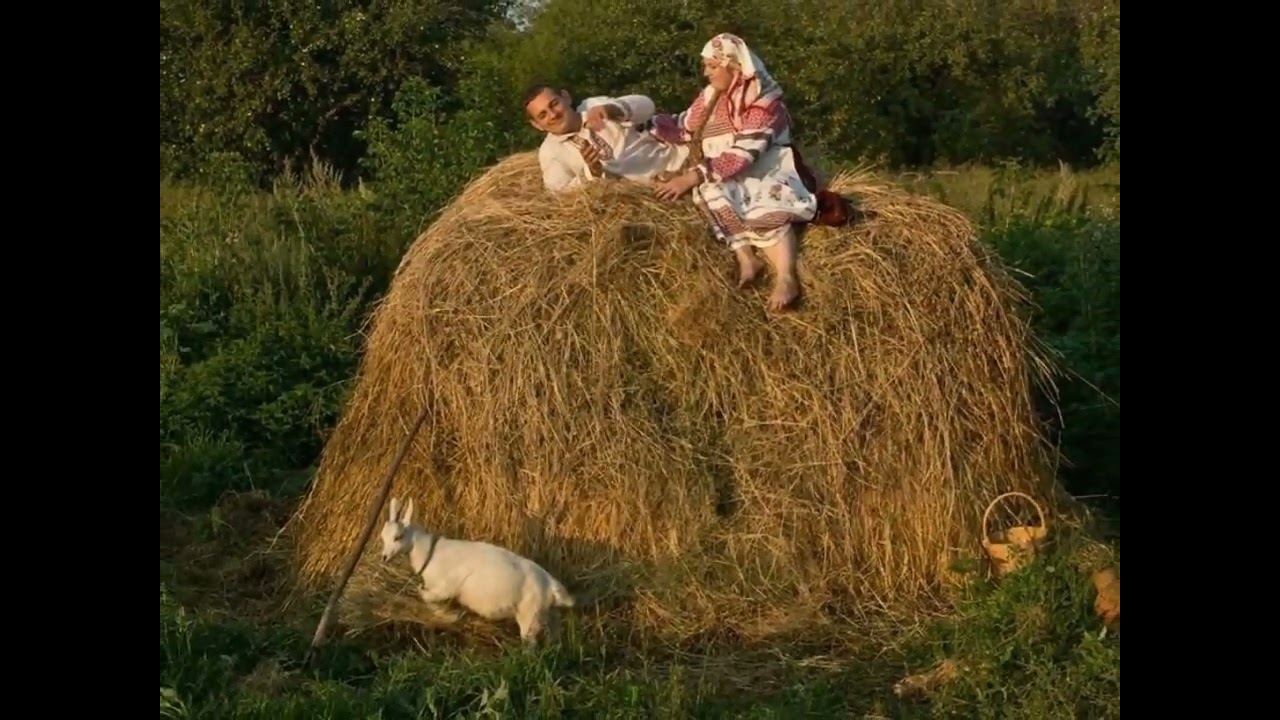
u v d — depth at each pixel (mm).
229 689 5008
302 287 9203
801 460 5895
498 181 6566
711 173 6113
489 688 4891
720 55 6172
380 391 6207
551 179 6273
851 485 5902
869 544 5895
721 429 5918
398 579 5770
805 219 6094
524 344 5887
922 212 6332
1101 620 5258
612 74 17594
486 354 5902
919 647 5477
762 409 5938
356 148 18094
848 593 5844
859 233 6199
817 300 6035
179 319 8852
